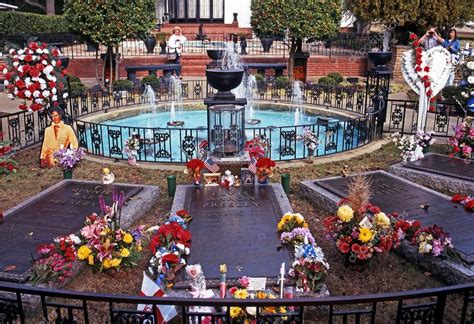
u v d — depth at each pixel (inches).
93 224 179.9
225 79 253.1
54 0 1107.3
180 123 455.8
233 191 243.0
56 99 328.5
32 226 198.8
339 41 870.4
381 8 705.0
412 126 390.9
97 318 159.2
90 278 181.0
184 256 174.1
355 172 298.2
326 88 541.0
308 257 160.7
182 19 1019.3
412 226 188.4
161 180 289.0
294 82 579.2
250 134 416.8
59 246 173.6
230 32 980.6
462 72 441.7
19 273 163.2
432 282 179.5
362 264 183.6
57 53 317.7
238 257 174.6
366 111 406.6
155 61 725.3
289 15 619.2
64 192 241.6
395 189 244.7
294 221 191.2
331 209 235.9
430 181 271.0
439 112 433.1
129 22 545.6
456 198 225.6
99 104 518.3
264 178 252.2
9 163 303.1
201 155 276.1
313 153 339.3
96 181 263.4
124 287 177.2
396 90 623.5
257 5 643.5
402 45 717.9
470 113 431.8
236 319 136.7
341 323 156.1
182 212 203.9
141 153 362.0
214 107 266.2
